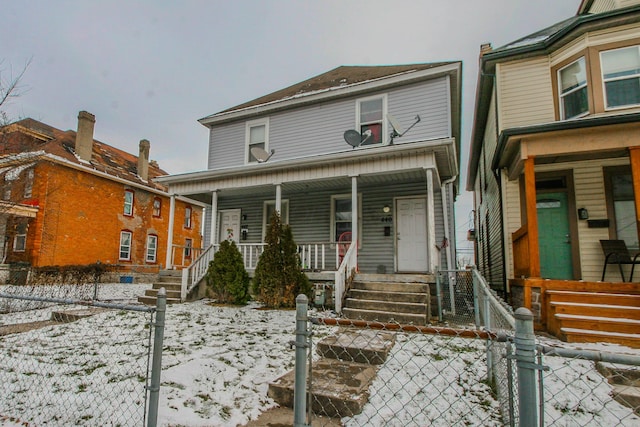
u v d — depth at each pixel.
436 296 7.33
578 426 2.81
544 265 8.00
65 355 4.58
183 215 24.31
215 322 6.51
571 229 7.86
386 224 10.62
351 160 9.12
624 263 7.07
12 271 12.98
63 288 10.64
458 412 2.93
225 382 3.60
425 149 8.38
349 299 7.20
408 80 10.82
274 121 12.82
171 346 4.92
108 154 21.56
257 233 12.50
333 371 3.77
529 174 6.88
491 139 10.88
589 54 7.97
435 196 10.57
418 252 10.22
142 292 12.57
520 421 1.57
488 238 12.73
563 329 5.37
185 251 24.17
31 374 3.89
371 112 11.38
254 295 8.15
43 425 2.81
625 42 7.74
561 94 8.59
